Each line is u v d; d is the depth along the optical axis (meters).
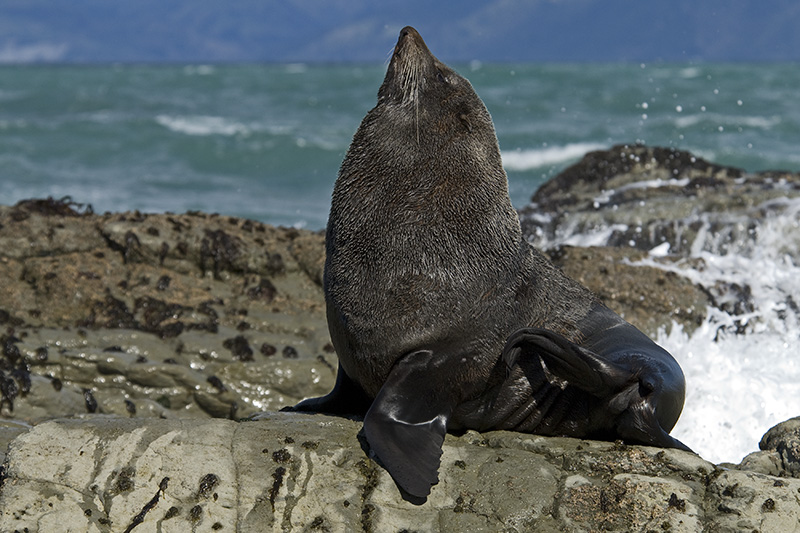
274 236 39.00
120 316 33.59
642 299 34.81
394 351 20.69
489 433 21.23
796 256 41.00
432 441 19.44
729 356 33.28
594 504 18.17
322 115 156.12
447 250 21.06
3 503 17.84
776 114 132.12
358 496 18.41
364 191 21.59
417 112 22.05
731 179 49.97
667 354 22.27
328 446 19.50
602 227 44.41
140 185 84.50
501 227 22.08
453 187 21.61
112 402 30.62
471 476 19.02
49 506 17.83
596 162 52.56
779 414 30.70
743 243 41.84
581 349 20.12
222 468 18.70
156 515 17.84
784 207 43.09
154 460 18.77
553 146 102.19
